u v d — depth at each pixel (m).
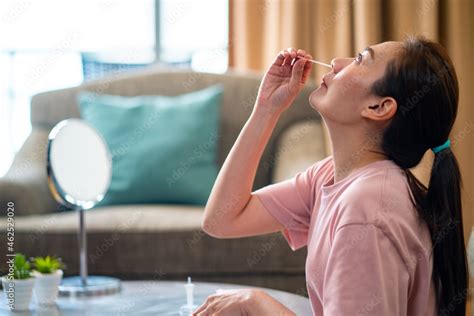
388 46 1.12
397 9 3.17
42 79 3.56
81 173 1.79
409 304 1.07
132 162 2.54
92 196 1.81
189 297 1.37
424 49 1.09
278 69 1.31
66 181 1.75
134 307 1.40
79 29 3.56
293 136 2.55
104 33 3.57
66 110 2.81
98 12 3.56
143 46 3.57
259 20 3.24
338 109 1.13
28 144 2.60
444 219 1.07
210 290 1.58
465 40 3.13
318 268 1.10
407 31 3.15
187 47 3.53
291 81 1.28
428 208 1.07
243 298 1.12
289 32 3.20
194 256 2.13
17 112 3.59
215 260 2.12
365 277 0.97
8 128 3.58
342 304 0.97
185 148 2.56
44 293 1.46
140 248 2.14
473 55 3.14
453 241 1.09
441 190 1.08
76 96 2.83
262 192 1.35
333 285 0.99
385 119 1.09
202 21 3.49
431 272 1.07
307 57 1.31
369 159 1.12
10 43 3.58
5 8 3.53
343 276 0.98
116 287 1.62
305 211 1.31
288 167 2.39
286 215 1.32
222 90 2.75
